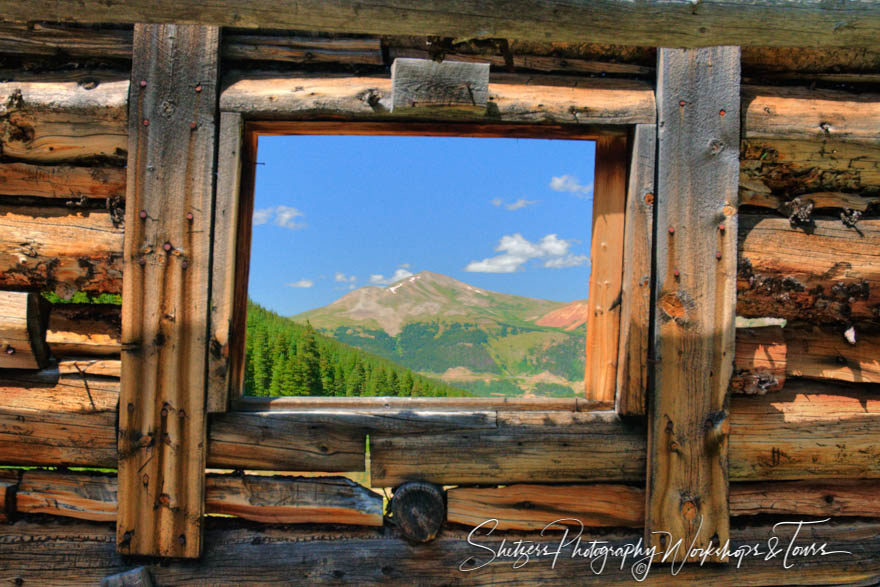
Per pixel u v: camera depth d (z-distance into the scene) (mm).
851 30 1605
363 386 21594
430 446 2467
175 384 2355
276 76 2439
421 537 2441
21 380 2451
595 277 2607
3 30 2387
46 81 2410
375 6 1497
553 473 2514
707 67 2494
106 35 2414
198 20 1512
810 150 2553
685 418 2473
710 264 2475
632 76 2572
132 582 2316
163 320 2352
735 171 2492
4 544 2412
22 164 2418
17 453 2443
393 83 2309
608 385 2584
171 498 2361
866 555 2637
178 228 2352
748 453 2574
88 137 2391
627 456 2543
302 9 1492
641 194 2473
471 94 2324
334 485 2465
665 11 1560
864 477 2641
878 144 2553
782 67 2596
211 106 2357
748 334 2568
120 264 2406
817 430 2602
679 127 2480
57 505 2434
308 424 2438
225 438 2422
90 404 2424
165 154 2352
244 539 2441
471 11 1521
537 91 2461
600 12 1551
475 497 2510
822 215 2637
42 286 2459
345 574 2439
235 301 2479
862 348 2650
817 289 2564
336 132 2590
